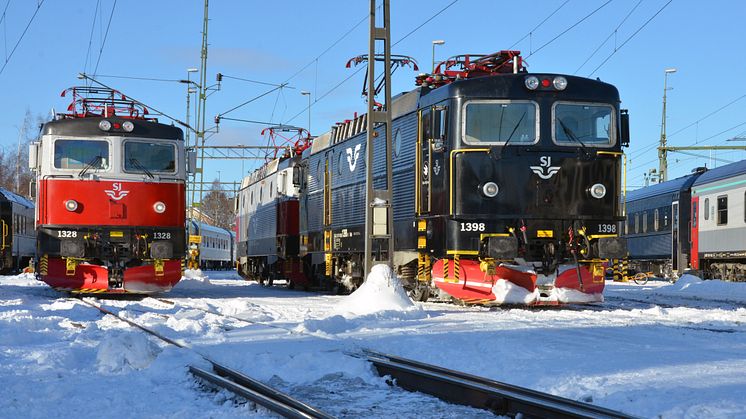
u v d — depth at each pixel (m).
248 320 13.32
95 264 19.20
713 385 6.77
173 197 19.83
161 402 6.84
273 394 6.68
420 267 16.16
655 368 7.64
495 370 7.88
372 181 15.66
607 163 15.09
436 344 9.51
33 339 10.83
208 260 60.91
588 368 7.70
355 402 6.93
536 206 14.74
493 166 14.70
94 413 6.42
